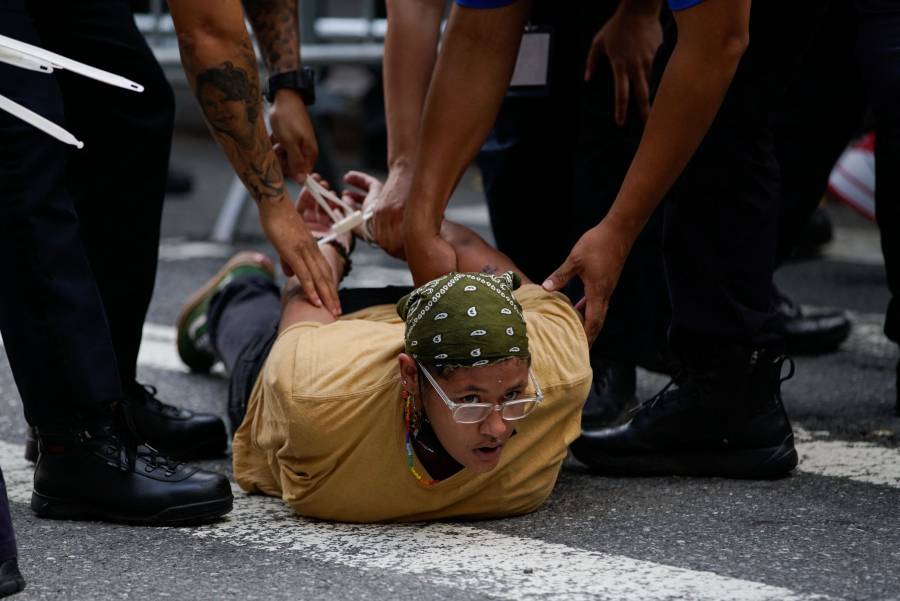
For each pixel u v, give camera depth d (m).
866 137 16.89
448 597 6.73
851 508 8.38
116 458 7.95
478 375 7.01
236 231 20.08
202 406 11.09
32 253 7.57
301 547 7.54
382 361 7.63
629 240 8.31
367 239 9.70
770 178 8.71
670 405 9.04
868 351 13.49
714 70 7.72
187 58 8.27
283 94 9.85
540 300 8.29
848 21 11.42
